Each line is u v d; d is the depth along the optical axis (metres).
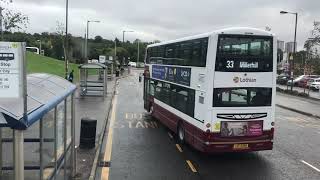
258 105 13.77
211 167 13.29
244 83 13.55
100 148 15.52
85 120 14.87
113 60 77.19
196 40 14.52
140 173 12.39
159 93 20.58
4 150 8.16
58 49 87.19
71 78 38.38
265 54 13.70
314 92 51.47
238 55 13.40
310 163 14.13
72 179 11.10
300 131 20.86
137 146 16.06
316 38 54.97
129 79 64.69
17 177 5.50
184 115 15.84
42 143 7.11
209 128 13.40
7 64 5.12
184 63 15.87
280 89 50.50
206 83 13.41
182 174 12.41
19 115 5.09
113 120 22.41
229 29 13.30
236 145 13.65
